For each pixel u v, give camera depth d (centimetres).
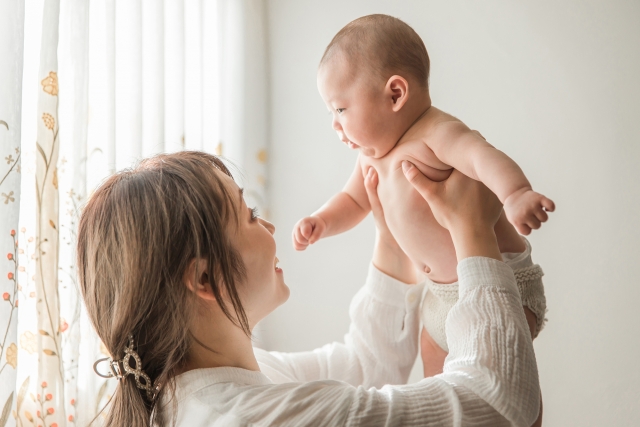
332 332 200
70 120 141
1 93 117
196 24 190
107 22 152
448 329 85
